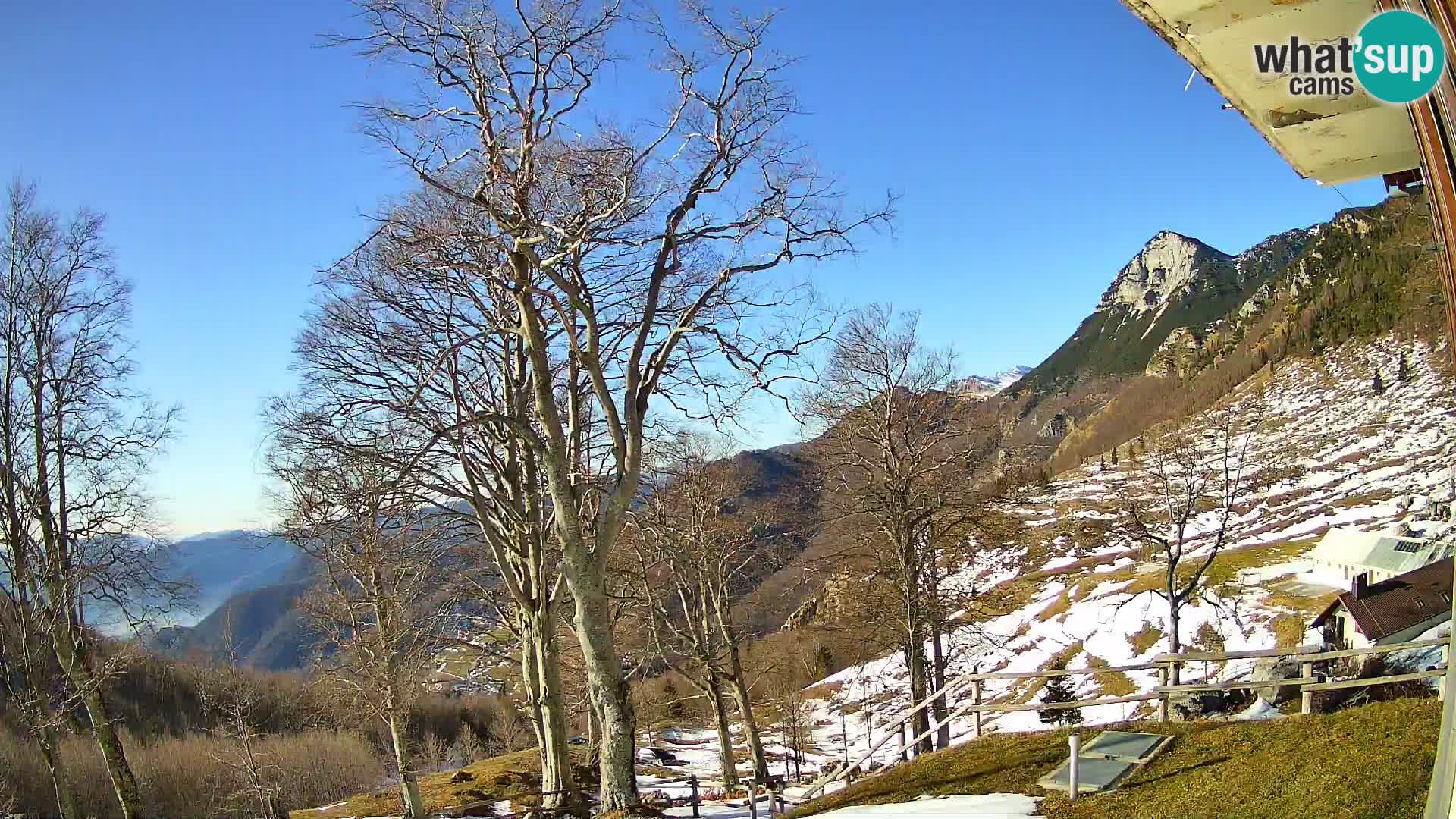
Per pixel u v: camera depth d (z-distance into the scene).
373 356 17.39
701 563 24.55
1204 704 18.92
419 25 12.30
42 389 18.20
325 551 20.44
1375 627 25.45
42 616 17.83
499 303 16.23
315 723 37.00
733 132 13.36
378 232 13.53
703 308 14.64
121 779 19.28
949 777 12.56
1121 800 10.05
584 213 12.81
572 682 27.31
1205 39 4.52
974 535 25.84
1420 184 6.26
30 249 18.23
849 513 24.42
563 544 13.52
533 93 12.84
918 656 23.27
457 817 20.44
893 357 23.69
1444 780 4.06
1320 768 9.30
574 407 17.38
